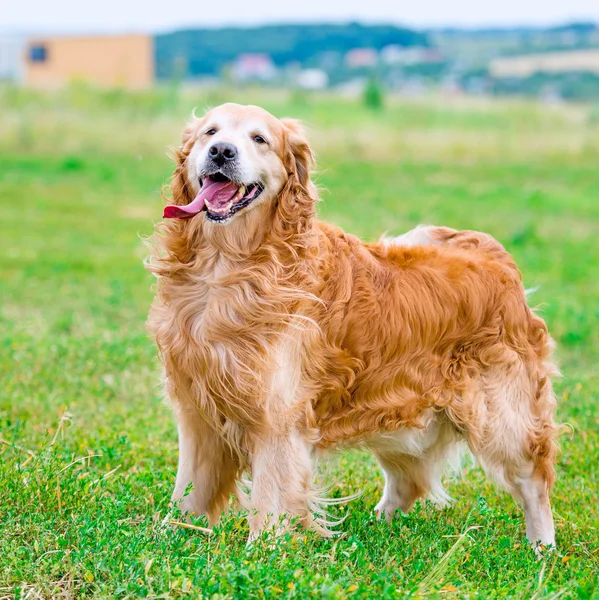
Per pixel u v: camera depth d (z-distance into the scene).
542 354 5.30
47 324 9.46
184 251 4.56
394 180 23.50
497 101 53.00
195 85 64.00
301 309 4.53
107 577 3.87
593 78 77.69
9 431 5.84
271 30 139.75
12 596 3.73
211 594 3.64
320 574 3.97
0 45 71.12
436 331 4.95
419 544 4.61
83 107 34.34
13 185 20.34
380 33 143.62
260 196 4.51
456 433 5.23
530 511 5.15
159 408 6.98
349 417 4.84
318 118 36.53
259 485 4.52
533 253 15.08
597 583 4.39
